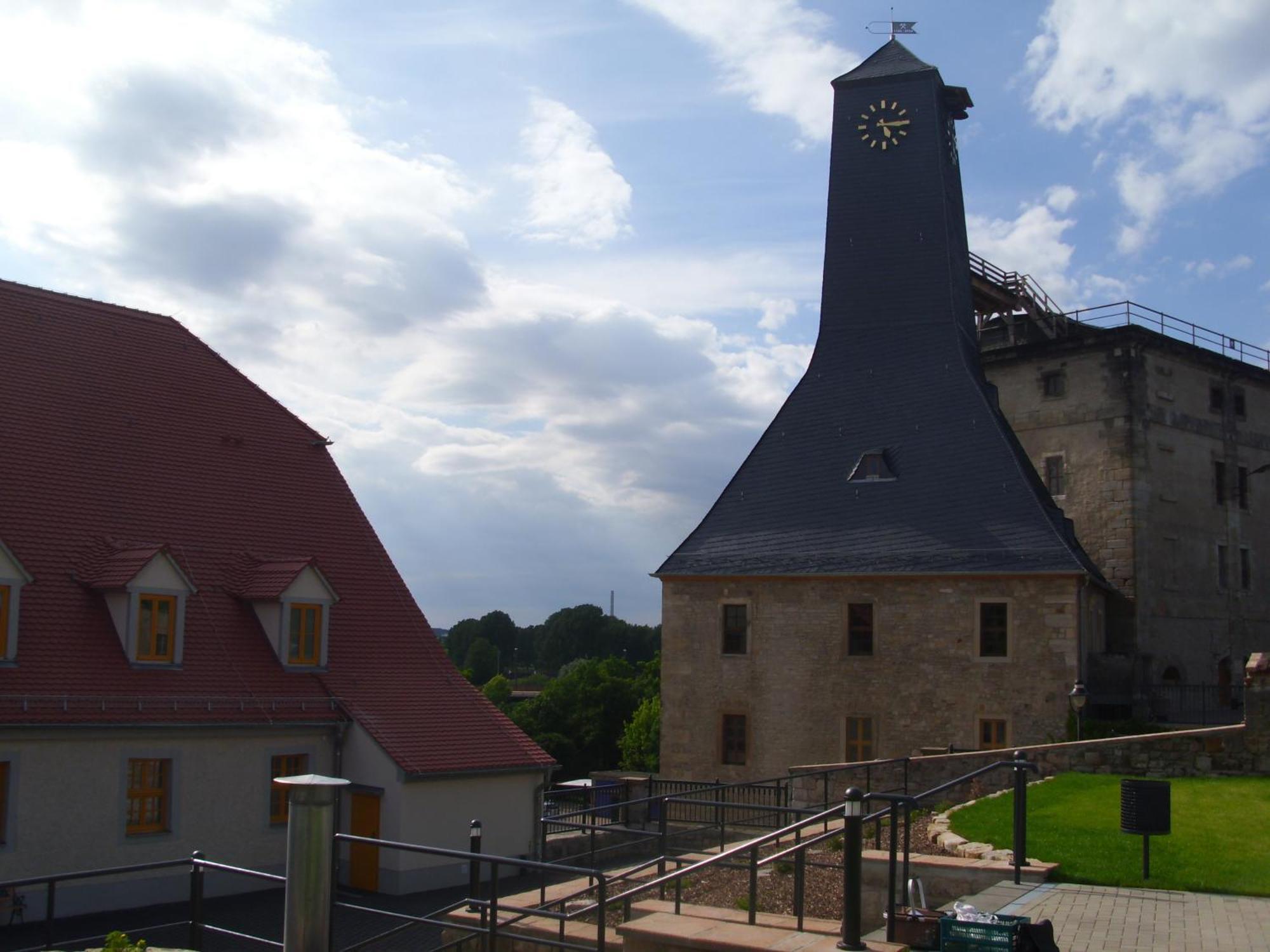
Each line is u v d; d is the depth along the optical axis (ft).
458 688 97.91
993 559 119.65
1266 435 163.02
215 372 103.35
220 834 81.05
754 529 131.75
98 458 89.35
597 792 120.16
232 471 97.50
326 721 87.15
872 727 121.60
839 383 137.59
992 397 137.08
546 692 318.86
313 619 91.20
